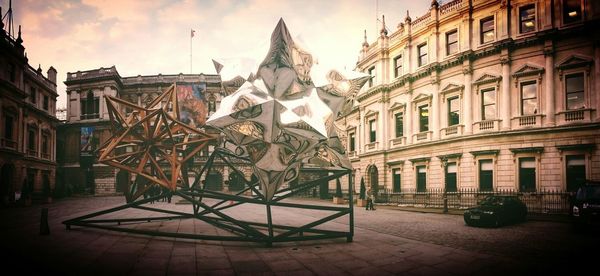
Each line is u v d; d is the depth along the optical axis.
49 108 40.66
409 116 29.00
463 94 24.94
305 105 8.77
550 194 20.38
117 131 11.77
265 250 9.12
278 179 9.16
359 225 15.25
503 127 22.67
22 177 33.69
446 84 26.09
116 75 46.50
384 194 29.84
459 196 24.27
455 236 12.06
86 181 47.19
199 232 11.90
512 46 22.58
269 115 8.32
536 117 21.53
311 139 8.77
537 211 20.45
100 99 46.81
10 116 31.64
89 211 20.78
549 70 21.14
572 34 20.45
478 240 11.20
